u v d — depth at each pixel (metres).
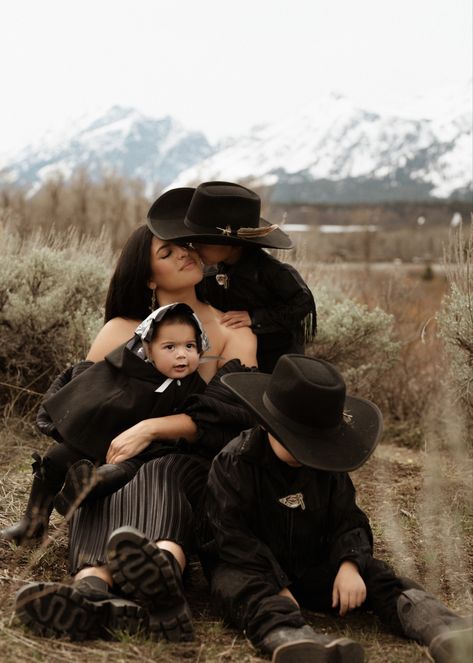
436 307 8.65
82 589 3.10
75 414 3.78
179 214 4.41
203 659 2.97
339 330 6.79
